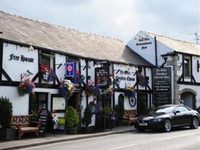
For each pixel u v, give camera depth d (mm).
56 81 20703
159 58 30234
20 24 22391
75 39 25562
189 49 32625
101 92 23141
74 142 16781
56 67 20750
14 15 23281
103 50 26672
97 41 28141
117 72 25375
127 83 26391
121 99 25562
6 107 17031
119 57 26984
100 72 22844
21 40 19156
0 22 20797
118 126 24656
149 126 20922
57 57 20828
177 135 18844
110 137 18719
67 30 26422
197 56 32094
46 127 19172
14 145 15055
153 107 27203
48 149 14305
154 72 29047
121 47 30609
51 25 25469
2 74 17641
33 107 19453
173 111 21875
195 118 23266
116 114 24875
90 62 23125
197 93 31859
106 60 22891
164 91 28609
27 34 21109
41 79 19797
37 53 19625
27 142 16000
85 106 22672
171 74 29391
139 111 27094
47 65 20500
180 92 29938
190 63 31422
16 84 18375
